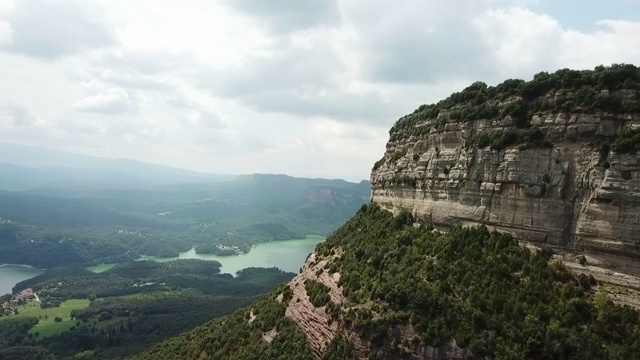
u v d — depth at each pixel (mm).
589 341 49000
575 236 56750
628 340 48344
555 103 62781
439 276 64188
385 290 64250
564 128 60656
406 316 59125
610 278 52812
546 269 57312
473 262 63406
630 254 51906
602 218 54469
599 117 58125
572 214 58000
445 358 53469
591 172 56781
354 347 61594
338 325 67312
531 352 50062
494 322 53781
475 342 51875
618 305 50906
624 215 52688
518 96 67438
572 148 59594
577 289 53812
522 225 61906
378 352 58281
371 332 60594
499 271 60062
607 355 47719
